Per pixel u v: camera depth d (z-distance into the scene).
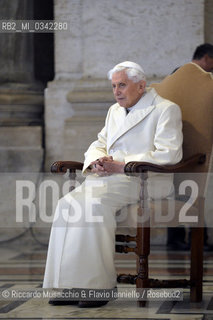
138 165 13.23
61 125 26.53
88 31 25.81
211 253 22.80
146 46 25.14
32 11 28.19
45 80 28.95
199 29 24.77
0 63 27.88
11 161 26.42
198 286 14.10
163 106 14.66
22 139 26.80
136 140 14.74
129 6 25.27
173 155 13.97
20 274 18.30
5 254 22.98
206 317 12.54
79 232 13.49
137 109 14.87
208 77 14.98
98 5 25.64
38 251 23.84
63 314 12.88
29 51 28.36
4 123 27.25
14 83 27.89
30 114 28.00
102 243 13.51
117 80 14.85
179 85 15.24
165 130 14.30
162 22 24.97
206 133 14.52
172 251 23.20
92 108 25.81
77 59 26.50
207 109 14.62
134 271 18.45
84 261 13.41
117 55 25.50
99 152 15.26
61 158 26.53
